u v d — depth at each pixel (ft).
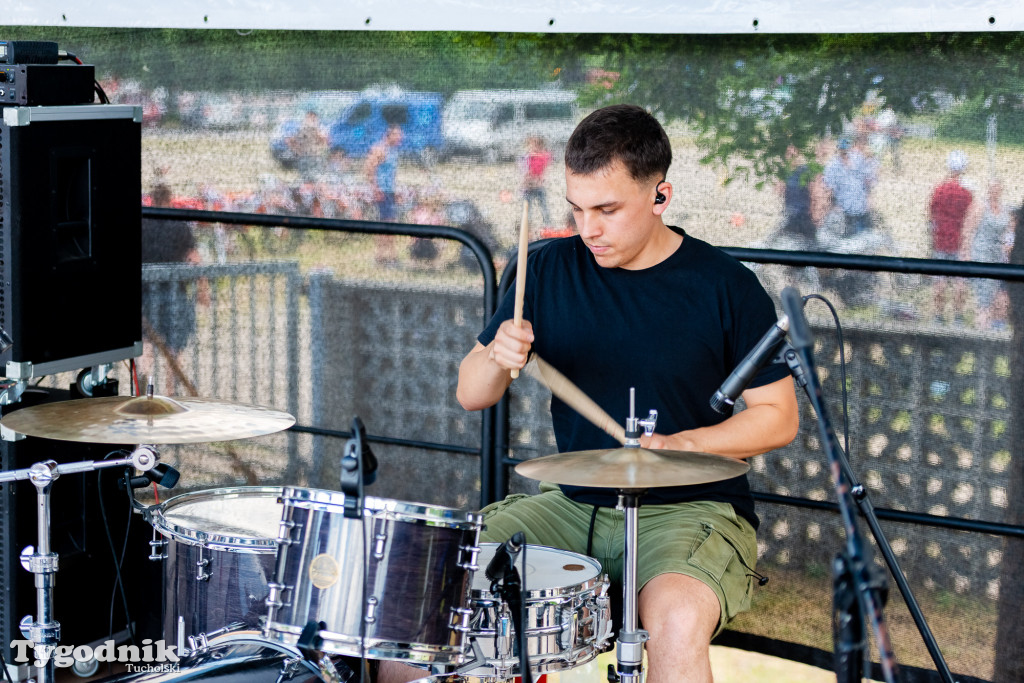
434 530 6.23
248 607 7.00
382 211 10.80
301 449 11.45
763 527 9.71
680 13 9.09
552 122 10.03
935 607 9.20
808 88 9.15
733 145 9.45
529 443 10.43
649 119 7.34
